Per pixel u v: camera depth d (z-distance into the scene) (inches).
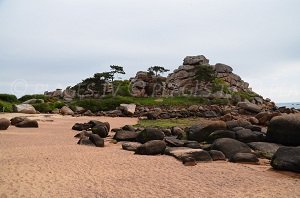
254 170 584.7
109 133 1196.5
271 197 418.6
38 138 991.0
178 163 642.2
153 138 918.4
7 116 1827.0
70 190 444.1
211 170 583.5
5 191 431.2
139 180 505.4
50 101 3004.4
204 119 1836.9
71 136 1074.1
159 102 2874.0
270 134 839.7
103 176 527.8
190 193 435.8
